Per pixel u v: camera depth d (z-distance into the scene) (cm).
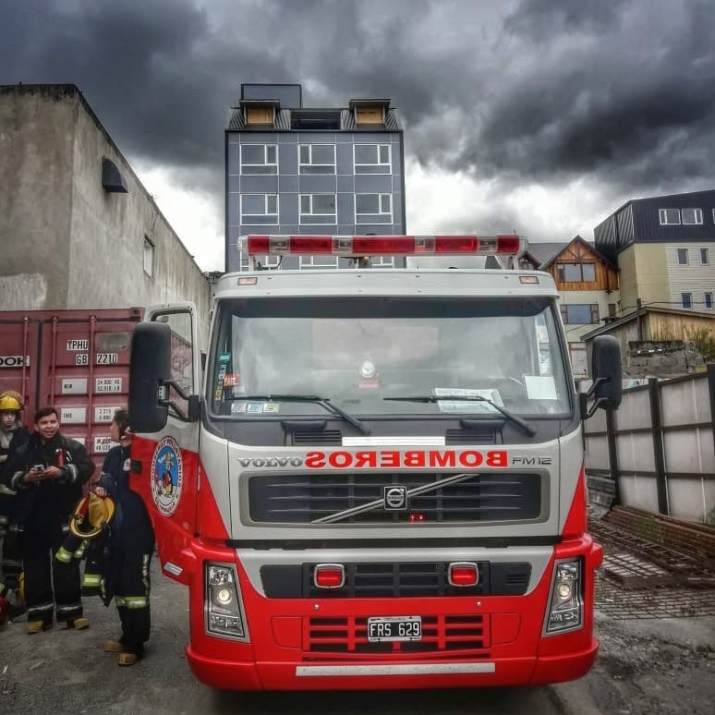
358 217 4469
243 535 378
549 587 384
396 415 399
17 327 914
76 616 604
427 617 376
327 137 4522
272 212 4453
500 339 429
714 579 703
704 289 5097
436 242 498
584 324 5212
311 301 431
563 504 391
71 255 1279
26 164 1285
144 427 396
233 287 430
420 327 429
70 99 1302
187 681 488
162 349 405
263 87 5091
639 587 690
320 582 374
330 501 381
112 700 457
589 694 451
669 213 5166
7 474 596
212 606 381
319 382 414
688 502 880
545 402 416
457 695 462
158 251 1958
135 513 524
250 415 399
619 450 1091
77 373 912
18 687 479
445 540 384
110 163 1456
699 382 847
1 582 631
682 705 437
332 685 372
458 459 385
